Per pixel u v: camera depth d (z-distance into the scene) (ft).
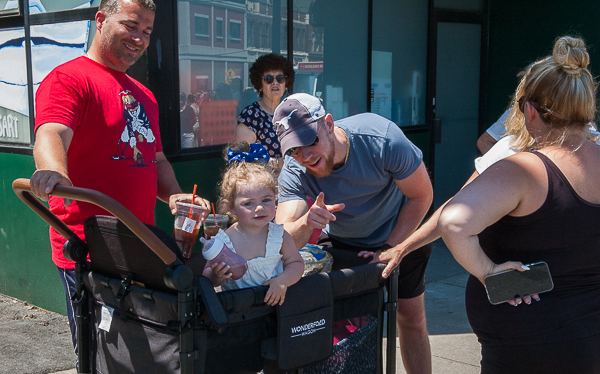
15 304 15.42
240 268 6.78
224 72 14.60
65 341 13.20
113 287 6.49
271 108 13.84
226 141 14.83
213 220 7.73
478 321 6.64
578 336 6.02
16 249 15.44
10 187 15.20
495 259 6.45
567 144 6.18
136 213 8.79
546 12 22.54
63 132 7.61
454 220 5.90
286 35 16.14
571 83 6.02
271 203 7.11
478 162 8.02
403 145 8.79
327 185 8.94
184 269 5.69
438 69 22.61
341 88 18.30
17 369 11.80
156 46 12.71
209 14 13.98
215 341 6.03
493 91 24.35
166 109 13.07
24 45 14.52
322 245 10.09
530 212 6.01
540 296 6.18
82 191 5.69
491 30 24.04
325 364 7.08
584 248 6.03
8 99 15.16
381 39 19.67
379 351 7.82
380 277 7.54
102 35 8.48
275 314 6.51
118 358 6.59
